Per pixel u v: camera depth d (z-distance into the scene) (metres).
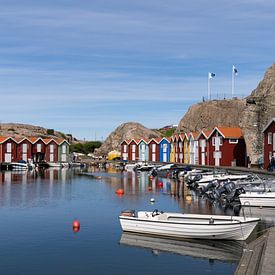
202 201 48.94
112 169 121.62
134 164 121.56
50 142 131.50
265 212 39.84
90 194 57.00
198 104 160.75
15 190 62.06
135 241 29.83
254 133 92.31
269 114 91.00
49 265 24.98
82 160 149.75
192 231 29.48
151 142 133.75
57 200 50.91
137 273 23.50
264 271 19.62
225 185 48.53
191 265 24.59
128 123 178.00
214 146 100.19
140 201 49.62
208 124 149.75
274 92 92.31
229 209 42.09
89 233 32.44
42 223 36.28
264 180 52.25
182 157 118.38
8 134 163.25
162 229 30.62
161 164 114.44
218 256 26.08
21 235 31.95
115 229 33.66
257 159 90.75
